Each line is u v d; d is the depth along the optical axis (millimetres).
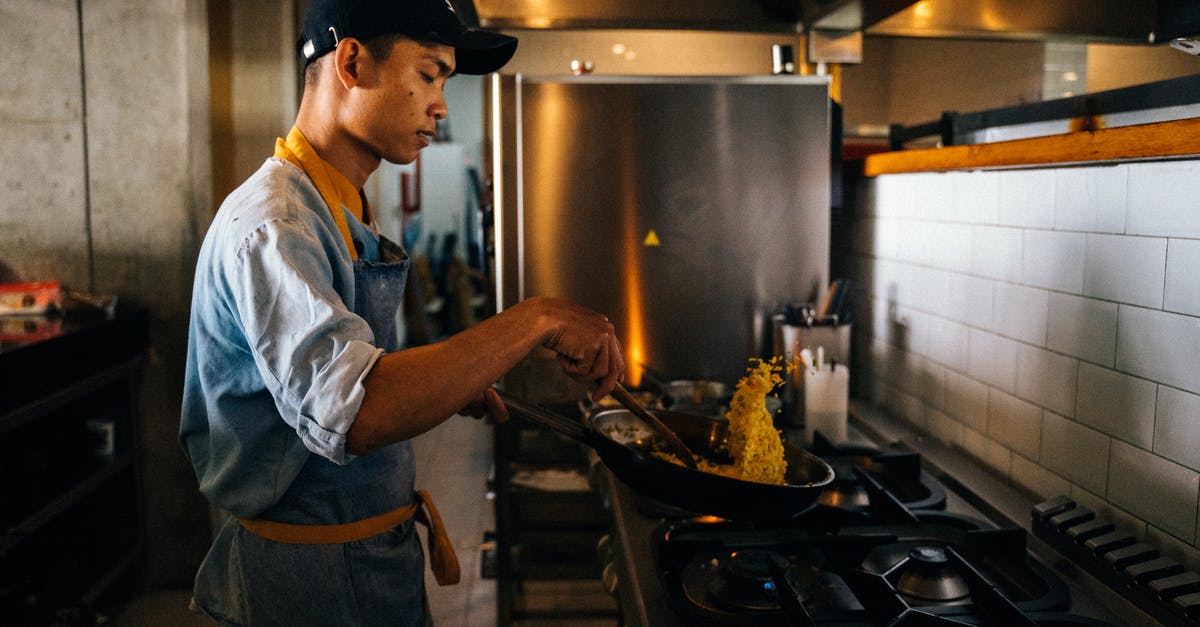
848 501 1502
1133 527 1286
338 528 1220
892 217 2184
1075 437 1428
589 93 2334
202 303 1135
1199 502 1153
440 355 905
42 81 3201
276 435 1147
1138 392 1272
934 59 2826
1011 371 1623
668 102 2344
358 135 1178
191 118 3236
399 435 886
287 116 3961
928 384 1988
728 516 1192
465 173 10742
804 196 2393
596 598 3156
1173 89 1280
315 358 897
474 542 3799
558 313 1015
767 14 2650
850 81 2863
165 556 3406
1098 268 1359
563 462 2682
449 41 1140
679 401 2098
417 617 1348
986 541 1241
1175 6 1904
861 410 2279
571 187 2357
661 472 1202
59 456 3078
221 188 3689
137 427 3328
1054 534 1320
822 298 2418
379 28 1119
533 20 2695
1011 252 1619
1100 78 2322
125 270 3293
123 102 3215
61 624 2709
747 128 2361
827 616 1052
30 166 3240
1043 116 1641
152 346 3318
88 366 2852
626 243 2377
